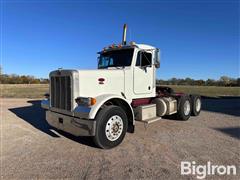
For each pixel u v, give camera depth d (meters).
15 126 6.92
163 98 7.21
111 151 4.59
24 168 3.72
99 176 3.43
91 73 5.02
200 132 6.18
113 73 5.48
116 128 4.83
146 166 3.81
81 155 4.35
